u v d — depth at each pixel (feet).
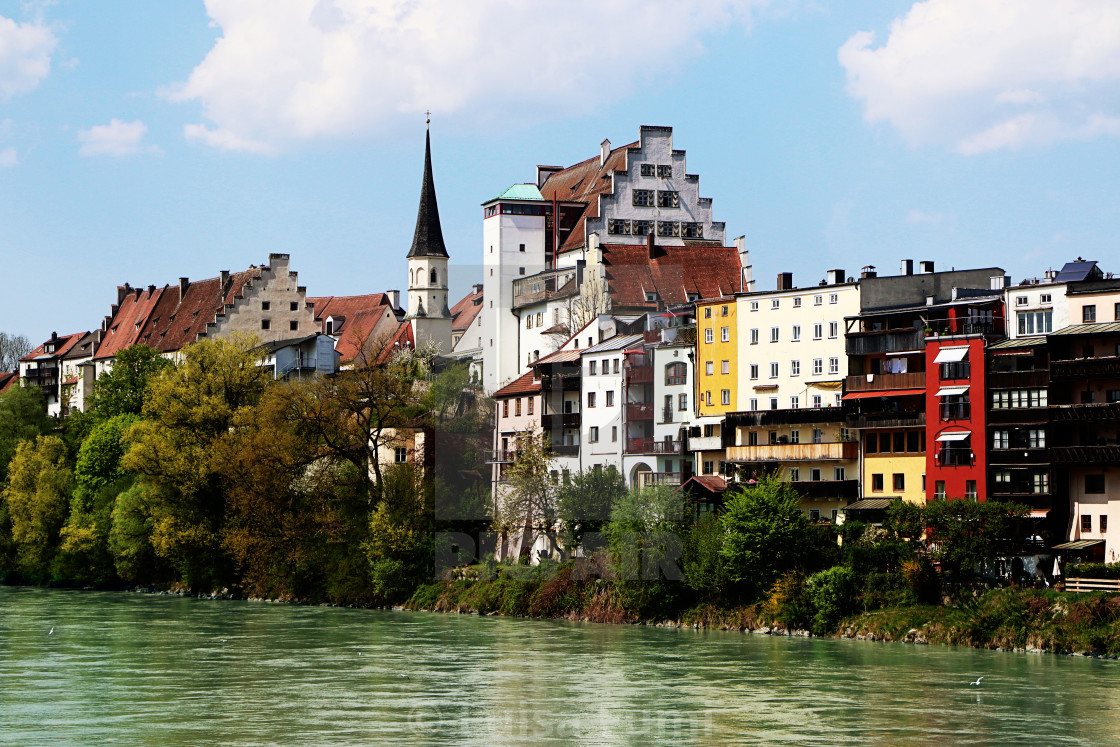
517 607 385.09
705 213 624.18
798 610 346.74
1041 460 364.58
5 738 227.61
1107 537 357.82
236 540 445.37
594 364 319.06
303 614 406.41
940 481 383.45
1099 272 402.52
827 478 419.33
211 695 263.49
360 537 428.56
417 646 327.06
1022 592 326.03
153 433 482.69
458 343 361.92
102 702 257.14
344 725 235.20
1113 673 280.92
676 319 405.39
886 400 408.87
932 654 309.63
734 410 453.17
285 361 623.77
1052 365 368.07
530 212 647.56
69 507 555.28
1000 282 424.46
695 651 314.55
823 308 437.58
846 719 238.07
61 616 408.05
